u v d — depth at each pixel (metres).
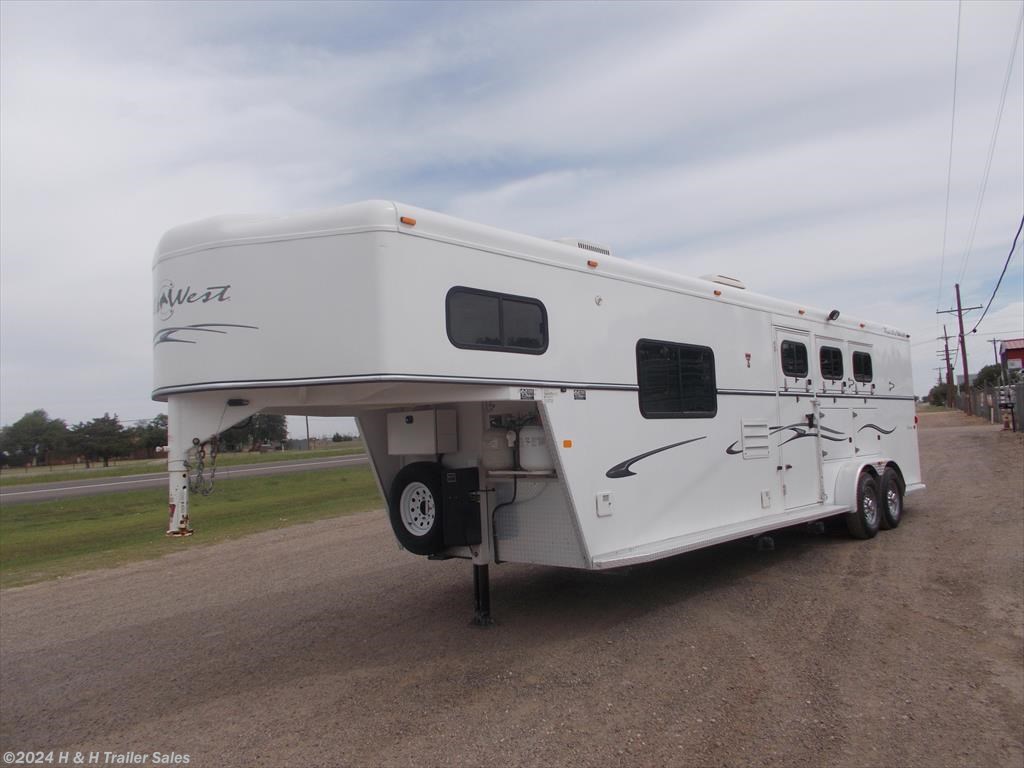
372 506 16.20
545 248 5.69
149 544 12.40
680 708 4.51
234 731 4.54
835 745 3.95
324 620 6.99
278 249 4.87
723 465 7.33
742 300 7.86
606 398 6.02
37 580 9.90
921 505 12.15
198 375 4.95
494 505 6.24
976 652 5.24
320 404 5.17
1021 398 28.12
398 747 4.16
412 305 4.77
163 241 5.23
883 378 10.96
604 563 5.66
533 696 4.80
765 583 7.51
